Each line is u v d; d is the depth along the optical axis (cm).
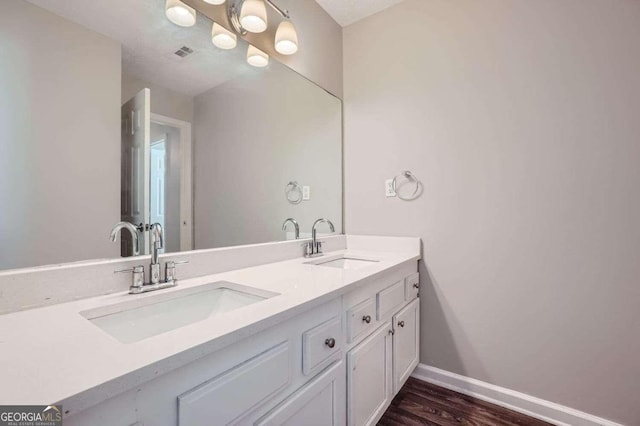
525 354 155
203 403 62
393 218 196
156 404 55
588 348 141
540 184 151
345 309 113
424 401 164
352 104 214
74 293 89
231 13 143
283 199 174
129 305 90
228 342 65
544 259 150
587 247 141
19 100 84
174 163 123
